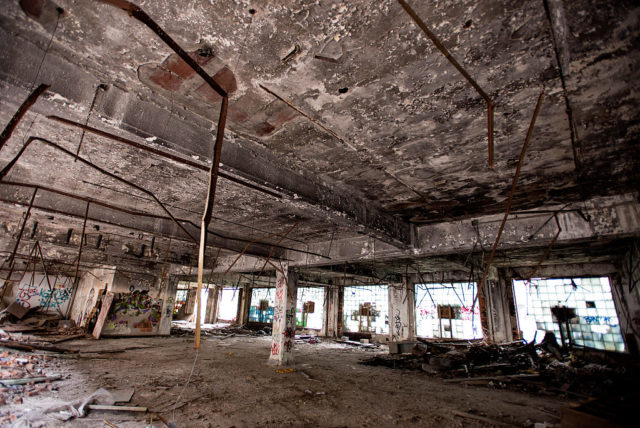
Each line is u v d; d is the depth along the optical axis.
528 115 2.88
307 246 8.75
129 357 8.25
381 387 6.42
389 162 3.90
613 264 10.11
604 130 3.12
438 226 6.35
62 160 4.14
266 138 3.39
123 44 2.20
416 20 1.78
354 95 2.65
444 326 13.43
